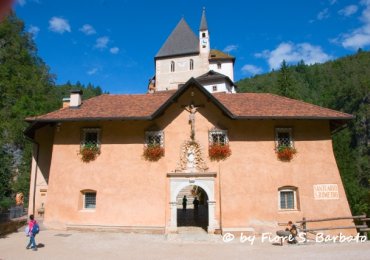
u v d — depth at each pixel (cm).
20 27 5984
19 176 3478
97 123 2003
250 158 1923
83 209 1933
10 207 2208
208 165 1917
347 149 3712
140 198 1894
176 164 1927
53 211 1925
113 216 1884
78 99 2131
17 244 1577
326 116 1903
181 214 2453
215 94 2359
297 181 1911
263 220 1844
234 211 1855
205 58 6600
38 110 4934
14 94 5144
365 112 8506
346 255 1328
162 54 6806
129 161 1944
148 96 2328
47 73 6228
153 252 1445
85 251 1455
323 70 13788
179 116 1988
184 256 1374
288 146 1939
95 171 1947
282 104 2103
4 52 5438
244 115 1888
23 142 4366
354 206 2805
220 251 1462
